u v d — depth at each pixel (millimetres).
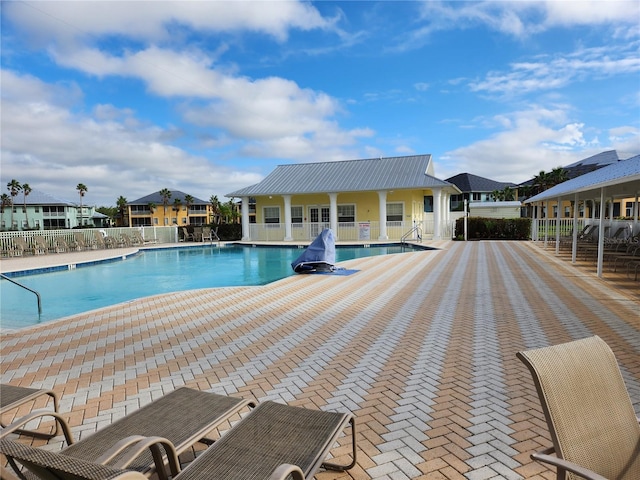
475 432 3055
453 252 17406
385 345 5184
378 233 26625
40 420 3381
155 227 28766
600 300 7527
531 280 9914
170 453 2080
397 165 28875
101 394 3891
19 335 5973
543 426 3121
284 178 30234
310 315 6965
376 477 2555
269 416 2508
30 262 16719
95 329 6277
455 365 4426
